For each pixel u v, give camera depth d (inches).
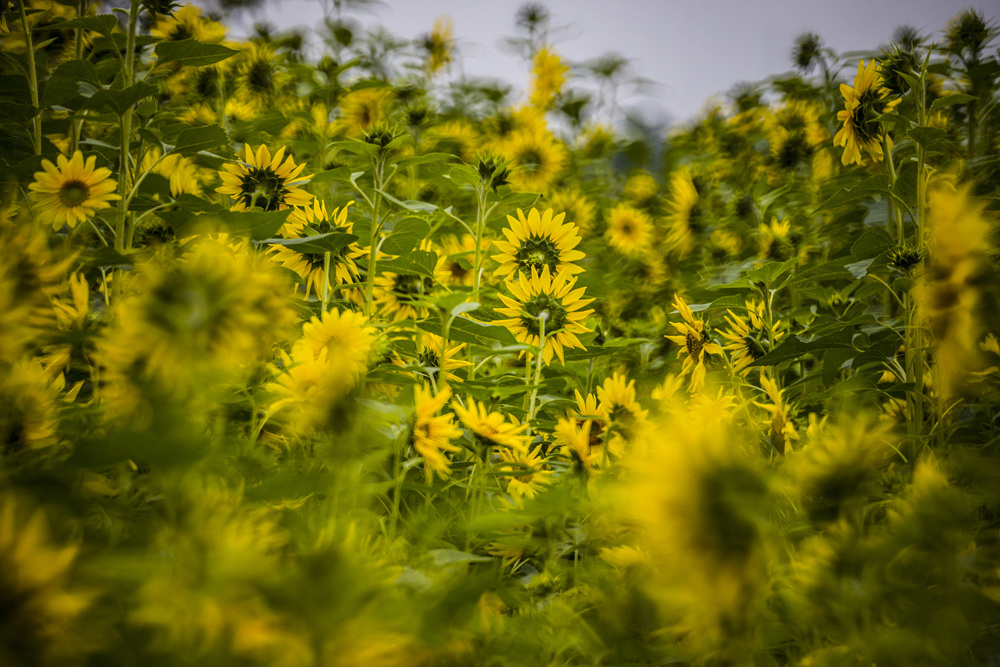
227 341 58.3
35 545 42.6
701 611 47.0
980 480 67.2
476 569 88.8
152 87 154.7
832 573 59.5
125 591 52.6
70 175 148.2
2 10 182.5
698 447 45.4
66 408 69.4
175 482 55.5
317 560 48.4
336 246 167.5
